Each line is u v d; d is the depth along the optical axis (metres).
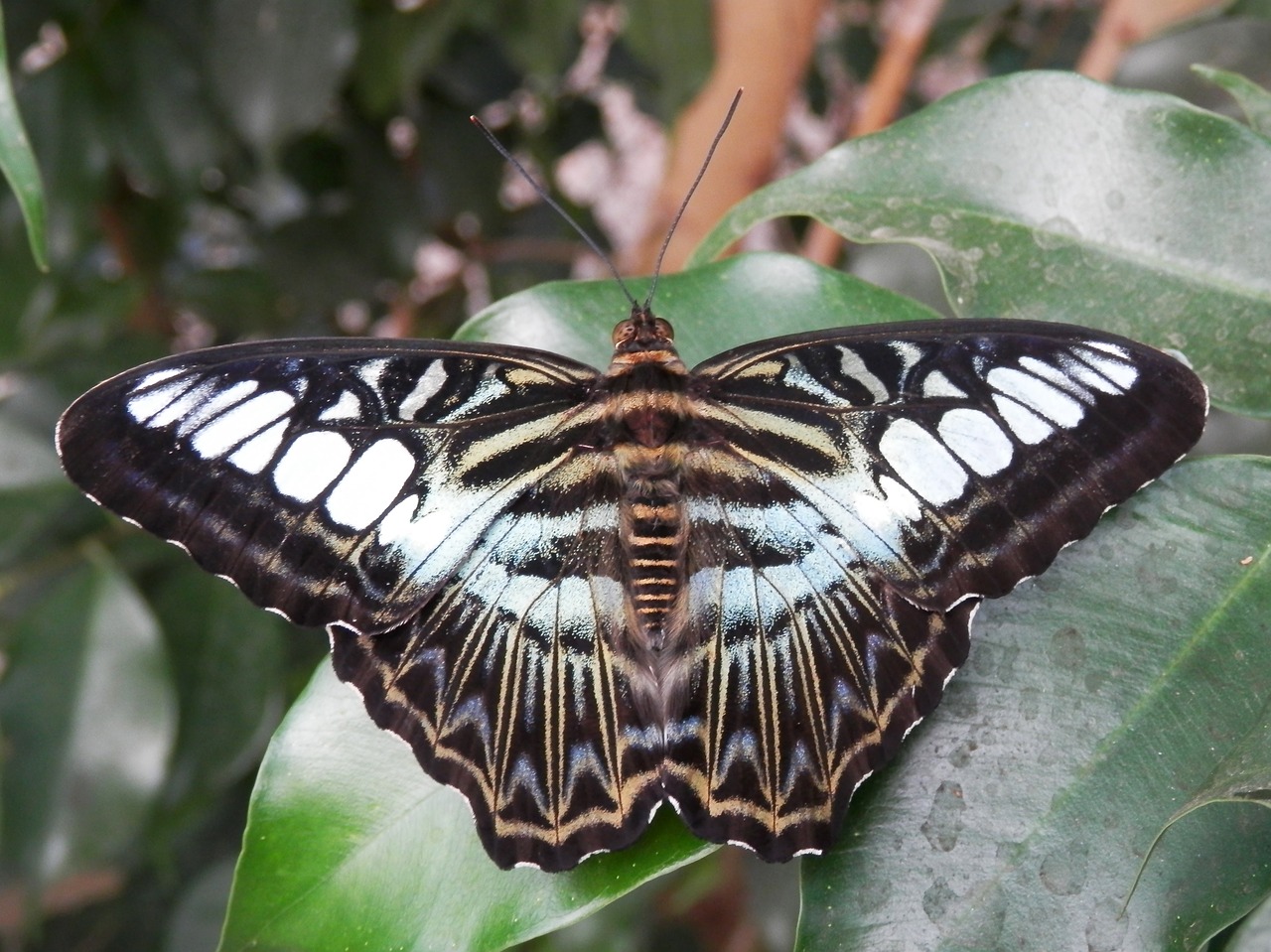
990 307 0.23
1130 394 0.21
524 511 0.23
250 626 0.32
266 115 0.33
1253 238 0.22
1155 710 0.21
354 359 0.23
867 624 0.22
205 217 0.44
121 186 0.38
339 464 0.22
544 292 0.24
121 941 0.38
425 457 0.23
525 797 0.21
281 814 0.22
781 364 0.23
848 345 0.22
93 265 0.43
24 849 0.29
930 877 0.21
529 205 0.44
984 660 0.21
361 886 0.22
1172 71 0.30
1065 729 0.21
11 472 0.31
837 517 0.22
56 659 0.30
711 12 0.31
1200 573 0.21
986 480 0.22
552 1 0.34
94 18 0.33
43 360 0.34
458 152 0.40
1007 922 0.20
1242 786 0.20
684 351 0.24
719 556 0.23
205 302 0.40
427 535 0.22
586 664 0.22
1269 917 0.21
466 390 0.23
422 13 0.35
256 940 0.21
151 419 0.22
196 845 0.37
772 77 0.31
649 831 0.22
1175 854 0.20
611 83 0.42
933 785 0.21
